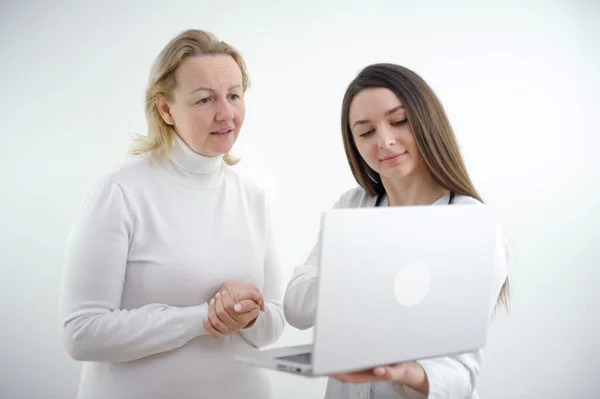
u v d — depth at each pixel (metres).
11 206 2.62
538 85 3.16
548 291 3.16
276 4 2.84
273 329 1.70
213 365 1.63
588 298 3.21
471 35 3.07
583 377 3.20
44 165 2.64
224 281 1.66
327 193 2.93
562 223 3.19
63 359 2.66
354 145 1.61
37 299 2.64
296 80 2.87
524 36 3.13
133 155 1.72
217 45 1.62
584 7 3.18
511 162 3.12
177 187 1.65
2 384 2.63
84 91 2.66
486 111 3.09
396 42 2.98
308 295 1.53
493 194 3.10
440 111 1.50
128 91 2.70
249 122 2.82
